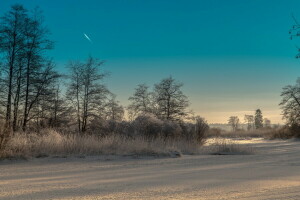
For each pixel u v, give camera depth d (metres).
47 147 15.16
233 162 13.07
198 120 26.45
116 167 11.30
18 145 14.31
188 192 6.54
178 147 19.33
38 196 6.16
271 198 5.88
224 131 61.50
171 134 23.00
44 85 27.39
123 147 16.64
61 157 14.12
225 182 7.82
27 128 24.80
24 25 26.09
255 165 11.85
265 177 8.73
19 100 26.64
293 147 25.34
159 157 15.16
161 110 39.88
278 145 28.58
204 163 12.70
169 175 9.19
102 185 7.41
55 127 26.62
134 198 5.96
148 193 6.44
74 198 5.97
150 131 23.08
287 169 10.58
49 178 8.63
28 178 8.64
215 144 21.58
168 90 39.81
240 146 19.91
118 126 23.91
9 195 6.25
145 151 15.95
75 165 11.88
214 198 5.93
